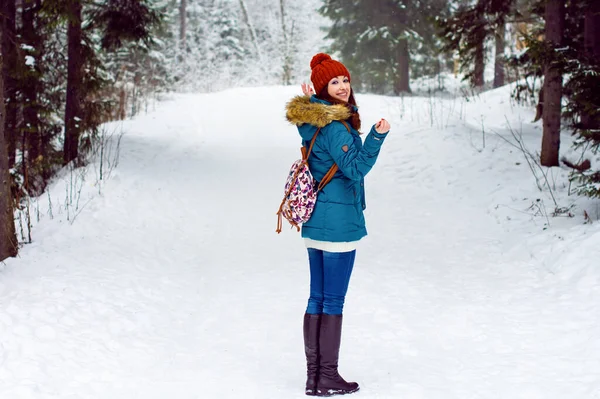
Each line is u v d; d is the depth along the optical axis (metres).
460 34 10.85
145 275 6.45
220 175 11.20
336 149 3.54
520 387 3.72
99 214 8.34
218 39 36.38
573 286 5.66
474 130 12.74
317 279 3.80
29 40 10.81
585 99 7.51
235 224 8.82
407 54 25.48
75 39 11.21
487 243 7.53
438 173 10.56
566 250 6.36
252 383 3.93
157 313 5.39
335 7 26.05
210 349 4.62
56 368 4.04
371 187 10.51
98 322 4.97
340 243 3.67
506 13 10.76
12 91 10.59
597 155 9.61
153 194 9.58
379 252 7.50
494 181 9.84
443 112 15.16
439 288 6.07
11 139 10.76
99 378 3.99
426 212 9.09
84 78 11.48
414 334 4.85
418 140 12.27
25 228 7.76
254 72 33.62
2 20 9.95
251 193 10.27
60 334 4.58
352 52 26.59
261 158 12.48
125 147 12.36
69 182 9.74
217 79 28.36
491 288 5.96
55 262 6.39
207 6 37.22
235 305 5.71
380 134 3.41
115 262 6.71
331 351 3.68
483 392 3.69
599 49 10.35
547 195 8.81
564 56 7.62
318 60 3.89
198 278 6.61
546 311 5.16
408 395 3.66
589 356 4.16
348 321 5.19
